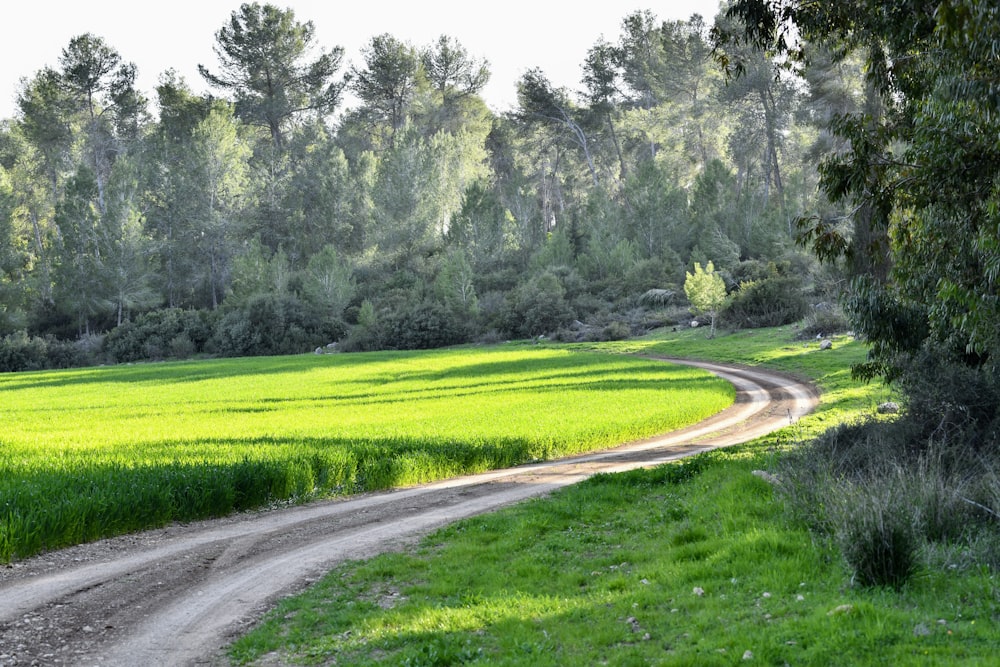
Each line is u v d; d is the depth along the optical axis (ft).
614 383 159.74
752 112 403.13
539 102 453.58
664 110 440.86
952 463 49.44
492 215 406.00
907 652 24.84
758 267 310.65
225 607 37.55
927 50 51.60
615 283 351.67
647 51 470.80
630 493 60.49
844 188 55.42
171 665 30.22
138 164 430.61
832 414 108.37
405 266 409.69
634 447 97.40
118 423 112.98
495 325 337.93
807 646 26.27
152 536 53.62
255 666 29.84
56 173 444.14
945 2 35.47
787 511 44.88
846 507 36.01
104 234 366.02
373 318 343.87
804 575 34.53
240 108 473.67
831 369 166.50
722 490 54.24
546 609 33.88
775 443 83.51
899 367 63.67
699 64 433.89
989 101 41.88
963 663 23.25
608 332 303.48
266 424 108.58
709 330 269.44
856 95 230.48
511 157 536.83
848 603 29.60
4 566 45.16
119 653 31.58
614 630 30.07
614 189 505.66
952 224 50.90
